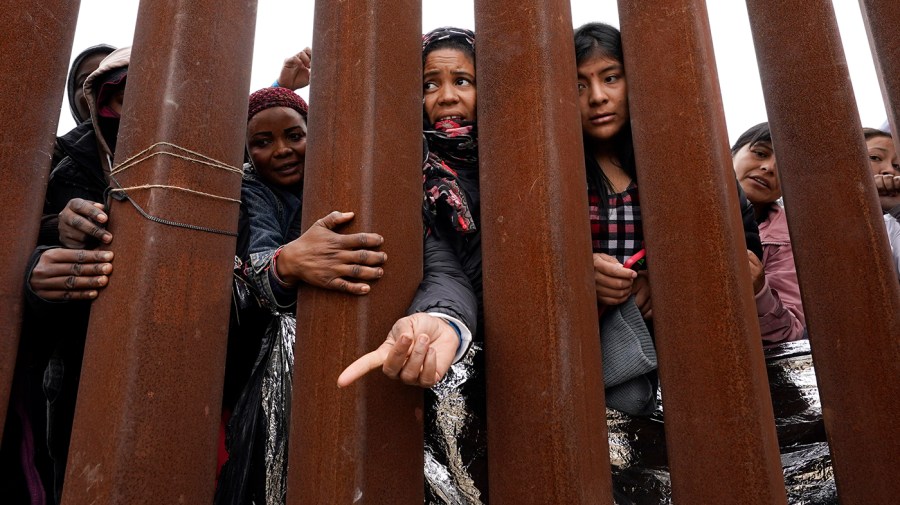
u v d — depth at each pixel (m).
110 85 1.90
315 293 1.28
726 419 1.19
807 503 1.60
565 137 1.31
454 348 1.16
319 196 1.32
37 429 1.69
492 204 1.32
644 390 1.61
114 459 1.14
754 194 2.69
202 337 1.28
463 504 1.48
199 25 1.37
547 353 1.18
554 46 1.35
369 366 1.02
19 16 1.42
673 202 1.32
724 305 1.23
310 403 1.22
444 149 1.73
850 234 1.39
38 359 1.71
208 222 1.33
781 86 1.53
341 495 1.15
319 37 1.41
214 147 1.35
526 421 1.18
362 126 1.30
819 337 1.40
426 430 1.55
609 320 1.60
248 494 1.52
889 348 1.31
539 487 1.14
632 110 1.44
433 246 1.56
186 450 1.22
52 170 1.88
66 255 1.31
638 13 1.46
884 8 1.57
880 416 1.29
